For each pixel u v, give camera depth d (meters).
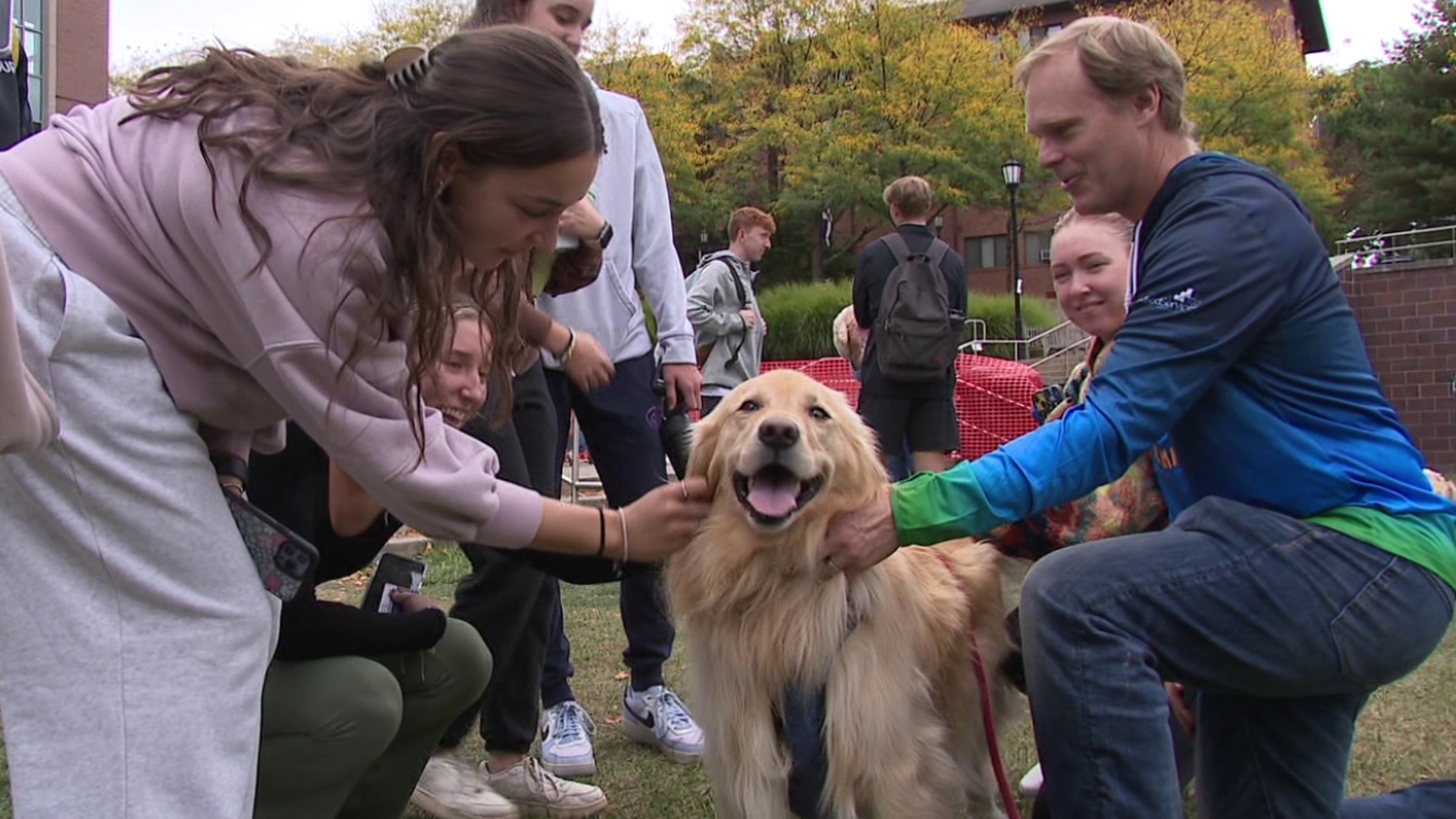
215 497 1.41
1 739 3.00
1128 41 1.94
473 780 2.80
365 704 1.87
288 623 1.87
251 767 1.39
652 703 3.38
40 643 1.28
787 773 2.32
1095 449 1.82
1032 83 2.06
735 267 6.03
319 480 2.13
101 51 11.95
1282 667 1.83
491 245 1.50
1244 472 1.90
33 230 1.32
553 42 1.45
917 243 6.46
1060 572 1.90
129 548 1.32
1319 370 1.88
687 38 29.55
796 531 2.30
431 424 1.56
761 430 2.28
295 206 1.33
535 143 1.38
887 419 6.40
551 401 2.91
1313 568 1.81
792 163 27.39
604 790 3.04
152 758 1.28
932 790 2.35
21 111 2.75
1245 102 26.44
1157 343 1.82
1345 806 2.19
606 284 3.18
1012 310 21.38
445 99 1.37
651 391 3.29
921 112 27.12
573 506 1.87
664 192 3.46
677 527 1.99
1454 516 1.92
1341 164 34.22
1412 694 3.75
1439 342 14.72
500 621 2.69
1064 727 1.86
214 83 1.39
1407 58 28.58
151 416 1.34
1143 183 2.01
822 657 2.28
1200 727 2.19
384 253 1.37
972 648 2.60
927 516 1.98
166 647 1.33
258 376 1.40
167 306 1.38
